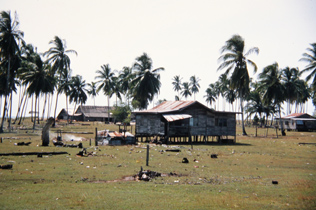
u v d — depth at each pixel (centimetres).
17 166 1333
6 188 914
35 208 712
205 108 3472
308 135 5012
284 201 840
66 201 781
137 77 5894
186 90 11475
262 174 1332
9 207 715
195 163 1633
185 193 912
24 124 6494
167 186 1013
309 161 1838
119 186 991
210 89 11375
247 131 6138
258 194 923
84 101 9256
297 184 1092
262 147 2850
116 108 7462
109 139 2789
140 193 894
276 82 6094
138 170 1330
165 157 1866
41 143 2672
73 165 1422
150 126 3403
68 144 2562
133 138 2920
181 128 3309
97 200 797
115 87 8869
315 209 759
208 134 3488
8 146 2300
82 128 5875
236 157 1997
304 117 6794
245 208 761
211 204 791
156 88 6022
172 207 752
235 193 933
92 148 2339
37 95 5406
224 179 1184
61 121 8981
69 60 6378
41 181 1034
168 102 3947
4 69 4956
